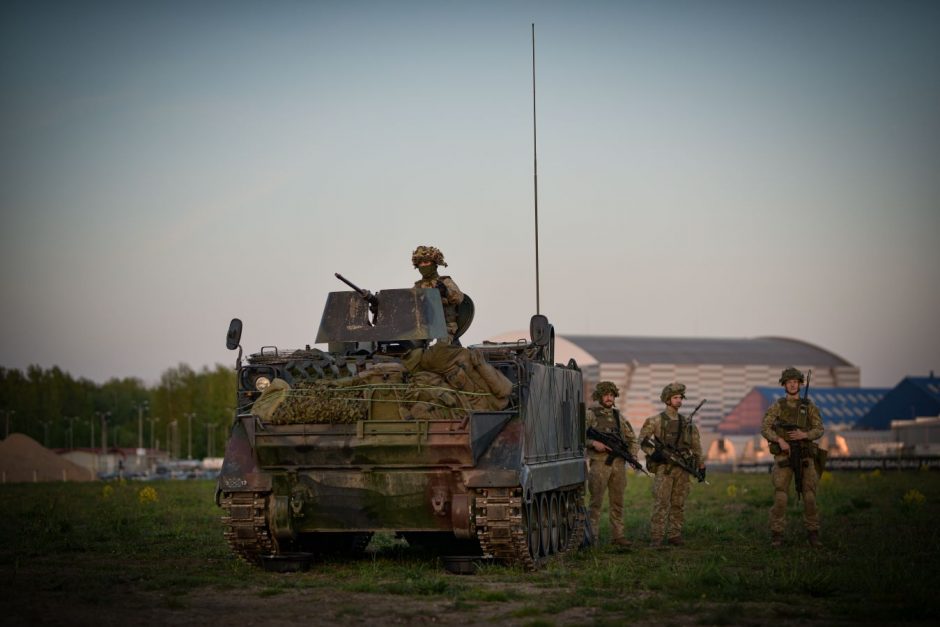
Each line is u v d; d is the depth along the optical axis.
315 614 12.32
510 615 12.23
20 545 19.67
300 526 15.91
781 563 16.45
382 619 12.02
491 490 15.39
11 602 13.07
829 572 15.04
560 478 17.70
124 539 21.16
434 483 15.45
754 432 131.75
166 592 13.97
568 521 19.19
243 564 16.70
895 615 12.17
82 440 172.62
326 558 17.83
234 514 15.85
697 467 20.28
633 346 143.25
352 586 14.04
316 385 15.87
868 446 110.44
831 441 104.81
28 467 74.56
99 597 13.37
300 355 16.81
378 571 15.80
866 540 20.17
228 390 148.25
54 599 13.33
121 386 195.75
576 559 17.84
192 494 39.78
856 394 139.00
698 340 149.50
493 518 15.22
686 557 18.22
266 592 13.73
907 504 27.94
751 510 29.44
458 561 15.79
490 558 15.84
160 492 41.69
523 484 15.30
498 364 16.17
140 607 12.78
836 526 23.39
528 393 16.12
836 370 147.50
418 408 15.31
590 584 14.55
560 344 145.88
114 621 11.88
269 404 15.64
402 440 15.18
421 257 18.11
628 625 11.67
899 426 110.62
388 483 15.52
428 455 15.24
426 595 13.69
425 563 17.00
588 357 139.75
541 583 14.71
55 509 29.31
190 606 12.87
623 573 15.37
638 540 21.45
